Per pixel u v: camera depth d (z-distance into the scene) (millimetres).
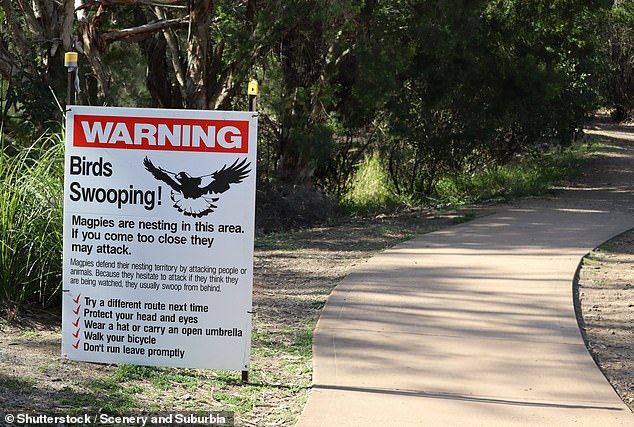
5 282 9797
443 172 27375
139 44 23531
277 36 21188
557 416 7262
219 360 7773
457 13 22438
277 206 21719
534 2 26203
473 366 8609
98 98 22047
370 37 22344
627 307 11797
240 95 22859
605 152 42188
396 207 24672
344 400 7496
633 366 9047
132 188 7680
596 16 32938
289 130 22812
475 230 18453
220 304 7711
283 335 9758
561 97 30375
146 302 7758
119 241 7738
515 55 27078
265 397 7625
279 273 13852
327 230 19531
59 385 7430
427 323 10273
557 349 9320
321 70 22469
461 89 25562
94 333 7840
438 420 7070
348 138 25328
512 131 29219
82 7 19891
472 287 12438
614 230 18594
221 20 21328
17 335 9070
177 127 7586
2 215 9898
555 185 29375
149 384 7754
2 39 20594
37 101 18219
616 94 65062
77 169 7727
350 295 11758
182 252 7688
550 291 12273
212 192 7613
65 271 7809
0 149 11531
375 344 9328
